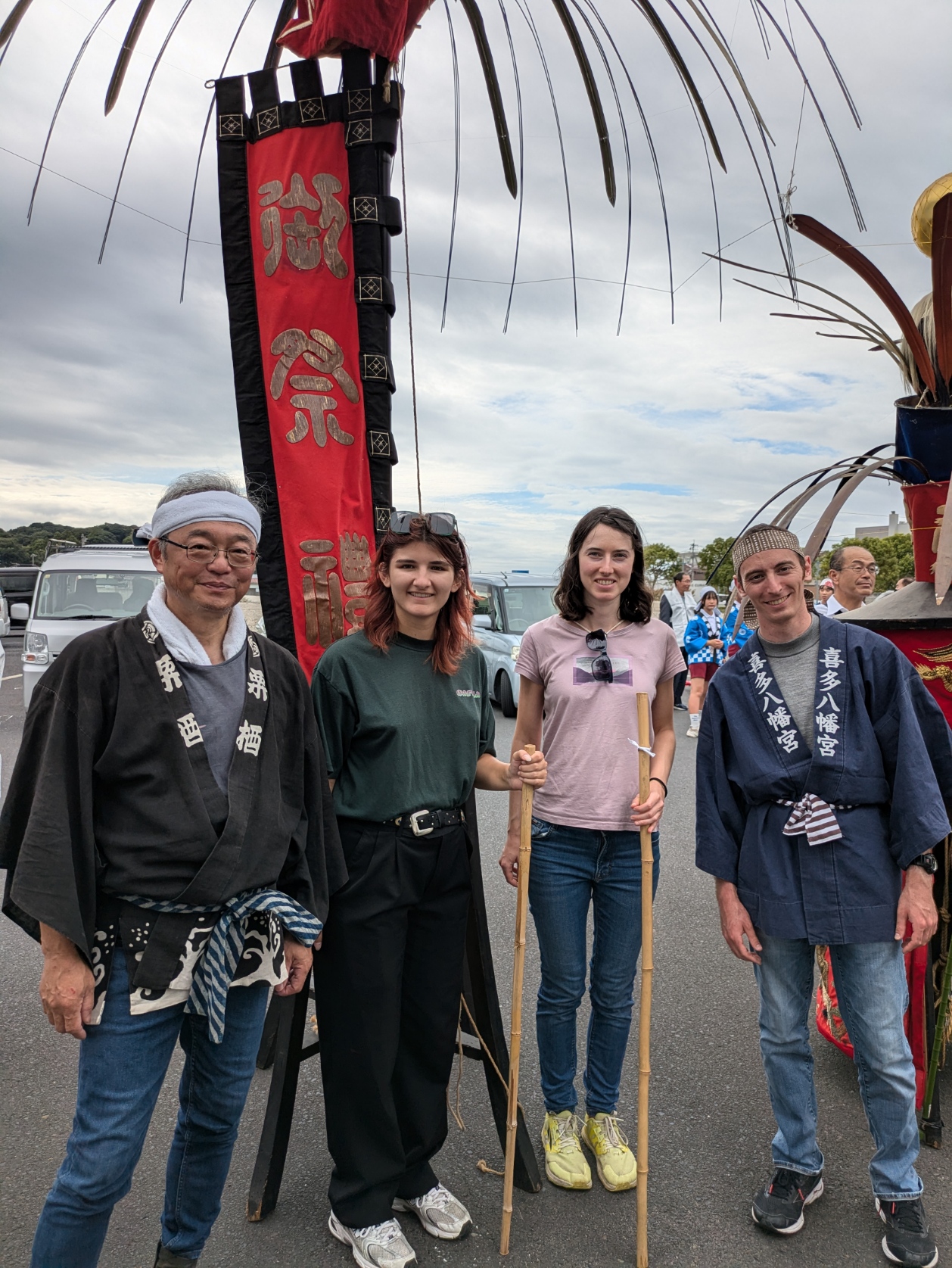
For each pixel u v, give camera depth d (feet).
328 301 8.04
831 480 9.33
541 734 8.50
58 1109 8.91
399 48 7.93
